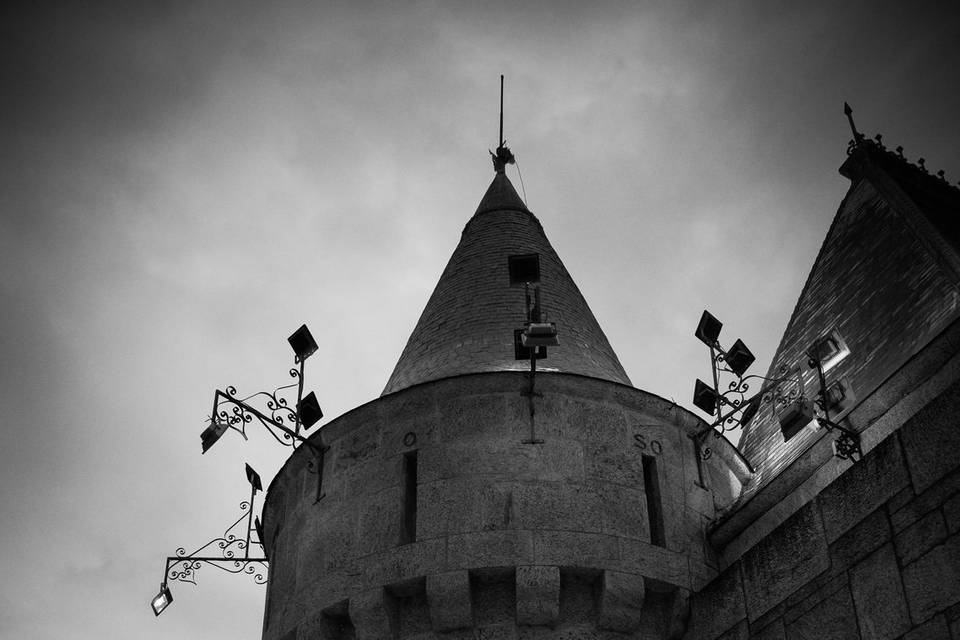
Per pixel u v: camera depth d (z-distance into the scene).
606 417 18.34
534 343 17.42
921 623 12.56
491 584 16.69
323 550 17.92
